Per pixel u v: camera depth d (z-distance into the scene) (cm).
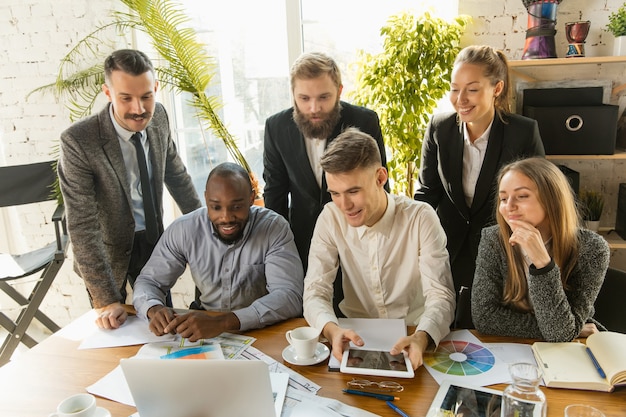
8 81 279
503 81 189
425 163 214
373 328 140
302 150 200
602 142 222
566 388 111
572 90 238
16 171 260
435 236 152
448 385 113
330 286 158
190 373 95
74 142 183
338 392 114
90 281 181
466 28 246
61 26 270
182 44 251
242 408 98
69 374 127
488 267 145
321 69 181
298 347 126
